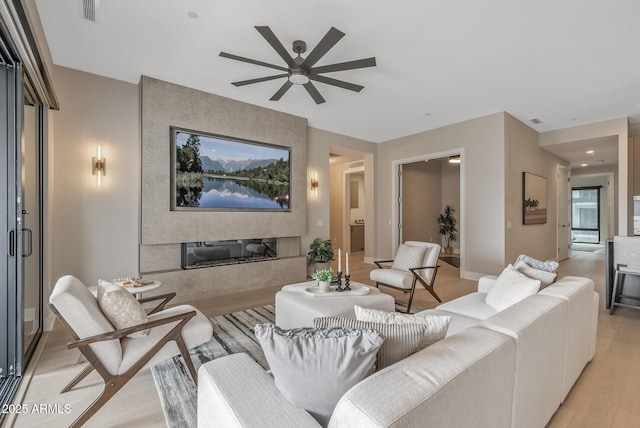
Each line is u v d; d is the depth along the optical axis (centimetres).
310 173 571
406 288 362
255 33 278
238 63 335
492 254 498
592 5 238
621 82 378
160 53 315
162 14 252
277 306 296
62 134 341
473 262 523
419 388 83
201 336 211
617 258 356
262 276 471
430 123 553
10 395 196
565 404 186
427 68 343
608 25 263
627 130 505
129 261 382
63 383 210
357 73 356
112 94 370
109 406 185
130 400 191
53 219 334
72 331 166
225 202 438
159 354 193
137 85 387
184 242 402
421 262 395
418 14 250
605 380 212
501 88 397
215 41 292
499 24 263
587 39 285
